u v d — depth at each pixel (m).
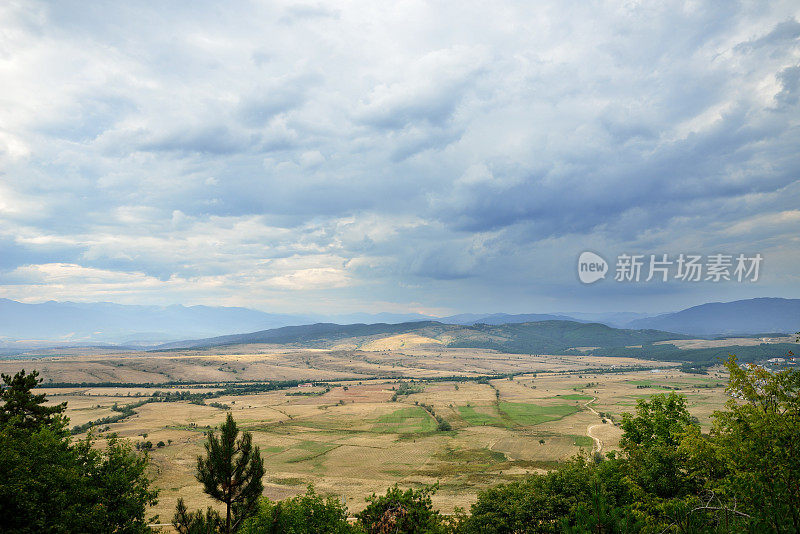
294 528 30.09
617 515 10.60
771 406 15.29
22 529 22.83
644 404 35.56
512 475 110.00
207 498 88.12
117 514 31.88
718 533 10.20
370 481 109.56
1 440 25.23
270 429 176.25
